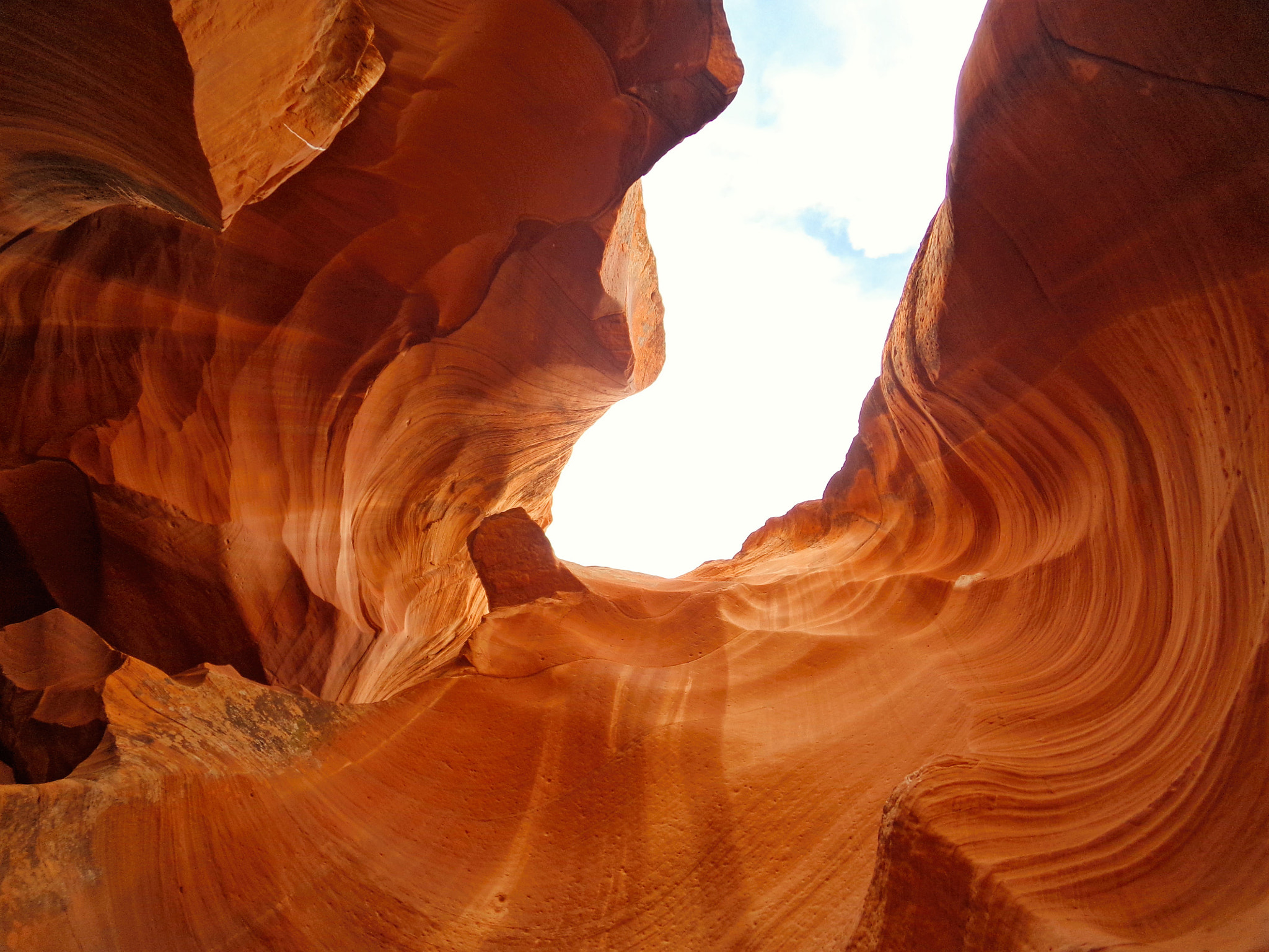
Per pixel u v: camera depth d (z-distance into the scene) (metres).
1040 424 4.85
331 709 4.75
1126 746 3.11
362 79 4.27
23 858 2.78
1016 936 2.48
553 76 5.41
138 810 3.28
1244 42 2.57
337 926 3.46
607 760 4.79
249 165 3.84
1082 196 3.51
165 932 2.99
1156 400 3.57
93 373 5.07
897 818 3.00
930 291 5.33
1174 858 2.43
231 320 5.60
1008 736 3.89
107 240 4.82
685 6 5.52
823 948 3.24
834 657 5.86
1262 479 2.60
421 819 4.34
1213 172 2.82
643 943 3.60
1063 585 4.75
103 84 3.06
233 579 5.69
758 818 4.19
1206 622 2.91
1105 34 3.02
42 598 5.19
